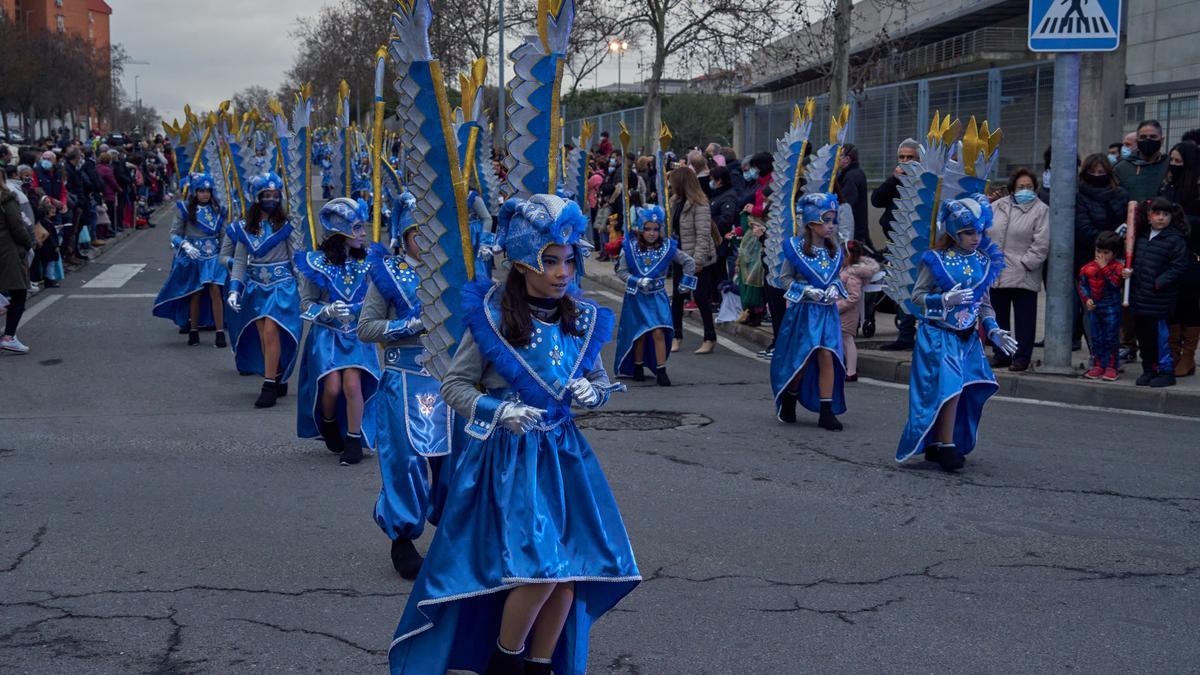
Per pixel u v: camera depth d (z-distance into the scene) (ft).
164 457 26.68
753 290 46.29
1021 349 36.09
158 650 15.55
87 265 71.56
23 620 16.58
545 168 14.01
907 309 25.48
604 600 13.23
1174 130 50.49
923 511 22.16
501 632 12.46
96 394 34.86
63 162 65.67
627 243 36.17
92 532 20.81
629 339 36.32
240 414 31.83
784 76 94.43
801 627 16.40
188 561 19.26
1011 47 94.12
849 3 49.21
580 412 31.99
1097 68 52.70
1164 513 21.98
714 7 88.28
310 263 24.22
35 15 340.80
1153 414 31.65
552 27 13.82
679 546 20.06
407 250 18.97
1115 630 16.30
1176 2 71.92
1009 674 14.80
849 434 29.12
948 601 17.42
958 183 24.62
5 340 42.27
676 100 122.11
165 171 139.03
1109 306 33.73
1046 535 20.67
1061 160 35.14
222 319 43.80
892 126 65.87
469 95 15.24
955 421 25.29
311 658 15.29
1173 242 32.42
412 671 12.55
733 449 27.40
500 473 12.62
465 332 13.08
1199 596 17.66
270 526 21.25
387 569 18.93
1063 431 29.30
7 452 27.12
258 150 50.34
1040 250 35.42
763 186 45.19
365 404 25.70
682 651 15.57
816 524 21.33
